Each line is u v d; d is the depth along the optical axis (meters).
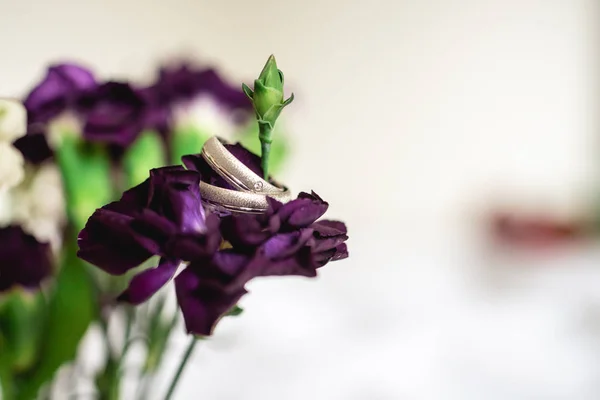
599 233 0.93
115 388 0.27
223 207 0.18
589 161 1.02
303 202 0.18
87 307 0.26
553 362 0.57
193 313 0.17
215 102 0.29
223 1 0.93
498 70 0.99
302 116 0.98
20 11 0.73
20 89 0.74
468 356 0.57
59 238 0.28
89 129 0.25
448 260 0.85
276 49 0.98
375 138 1.00
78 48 0.79
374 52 0.98
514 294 0.73
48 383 0.26
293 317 0.63
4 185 0.23
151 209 0.18
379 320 0.64
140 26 0.85
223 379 0.48
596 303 0.69
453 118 1.00
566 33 0.98
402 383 0.52
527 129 1.01
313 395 0.48
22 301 0.25
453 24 0.97
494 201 0.98
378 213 1.02
